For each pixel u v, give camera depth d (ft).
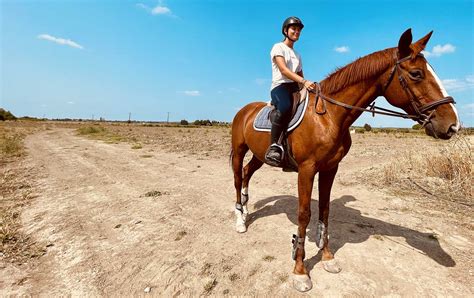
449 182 18.86
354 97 8.42
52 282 9.83
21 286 9.58
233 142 13.96
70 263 10.95
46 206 17.34
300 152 8.93
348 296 8.30
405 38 7.45
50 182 23.35
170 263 10.50
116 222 14.67
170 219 14.73
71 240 12.78
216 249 11.39
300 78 9.04
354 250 10.74
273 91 9.93
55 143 56.44
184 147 49.60
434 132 7.24
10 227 14.03
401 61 7.61
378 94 8.52
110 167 29.53
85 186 21.97
